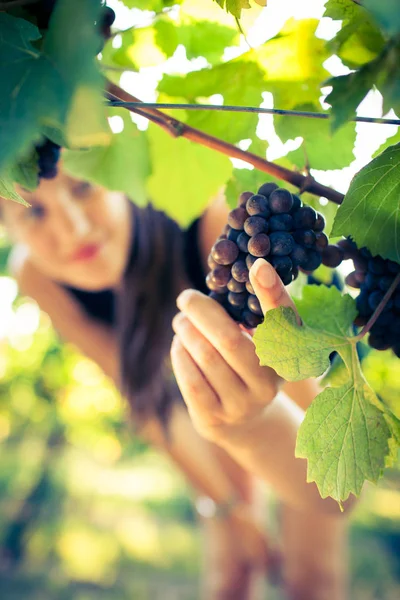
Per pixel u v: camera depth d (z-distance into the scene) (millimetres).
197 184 627
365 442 451
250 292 473
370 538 5168
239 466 1806
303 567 1719
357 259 521
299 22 509
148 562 5059
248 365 492
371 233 453
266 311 440
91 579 4578
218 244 475
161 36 558
